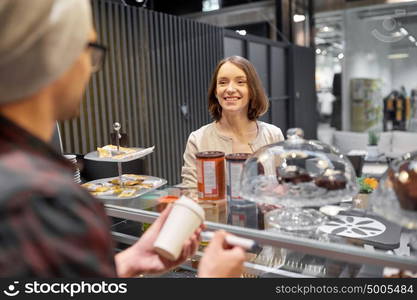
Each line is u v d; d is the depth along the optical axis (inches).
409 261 30.6
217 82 74.5
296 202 37.7
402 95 301.9
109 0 144.9
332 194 38.2
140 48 160.9
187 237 34.3
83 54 22.0
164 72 173.6
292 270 38.7
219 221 40.9
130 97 157.8
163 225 36.7
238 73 72.7
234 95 73.0
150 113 167.2
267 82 271.4
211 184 45.4
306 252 34.8
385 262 31.4
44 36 18.7
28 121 20.1
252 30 296.0
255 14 293.1
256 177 40.9
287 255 40.5
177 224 33.8
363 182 55.4
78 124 135.3
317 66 336.5
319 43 333.1
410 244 35.8
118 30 149.1
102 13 142.3
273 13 299.4
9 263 16.5
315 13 328.5
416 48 293.3
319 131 341.7
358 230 39.1
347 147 258.1
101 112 143.6
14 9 18.1
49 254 17.3
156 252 35.6
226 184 46.8
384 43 304.8
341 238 37.0
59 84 20.8
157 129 170.9
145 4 181.5
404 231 39.5
